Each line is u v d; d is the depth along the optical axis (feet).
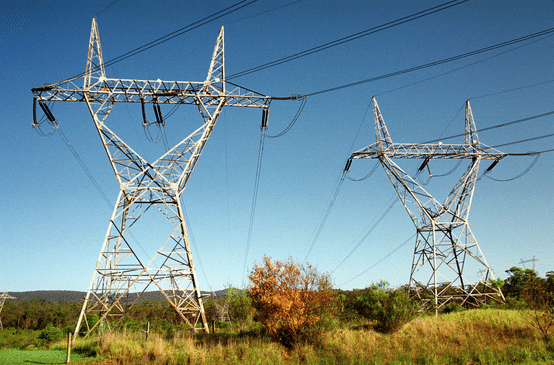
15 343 122.83
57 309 341.41
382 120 144.25
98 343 74.49
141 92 98.68
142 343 74.28
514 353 58.75
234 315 143.84
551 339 64.85
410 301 94.53
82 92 96.12
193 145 105.70
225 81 101.04
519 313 87.51
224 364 59.31
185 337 85.61
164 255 102.27
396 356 59.82
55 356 69.62
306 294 73.10
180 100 102.06
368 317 91.25
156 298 416.87
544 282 121.60
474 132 146.41
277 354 63.57
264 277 75.92
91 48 98.73
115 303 94.43
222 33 108.06
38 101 95.30
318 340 69.67
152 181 103.45
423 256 141.08
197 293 102.22
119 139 100.22
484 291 139.44
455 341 70.28
